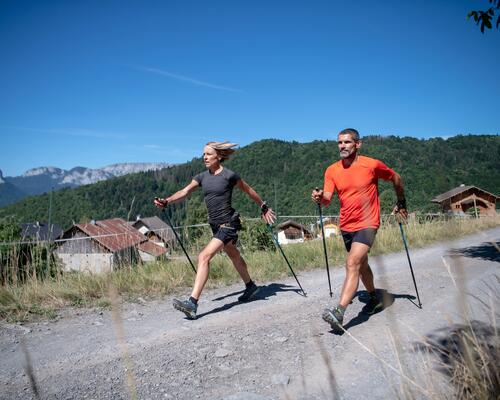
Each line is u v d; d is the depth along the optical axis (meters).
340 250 9.73
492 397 2.14
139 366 3.39
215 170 5.27
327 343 3.78
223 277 6.88
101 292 5.83
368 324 4.27
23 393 2.94
